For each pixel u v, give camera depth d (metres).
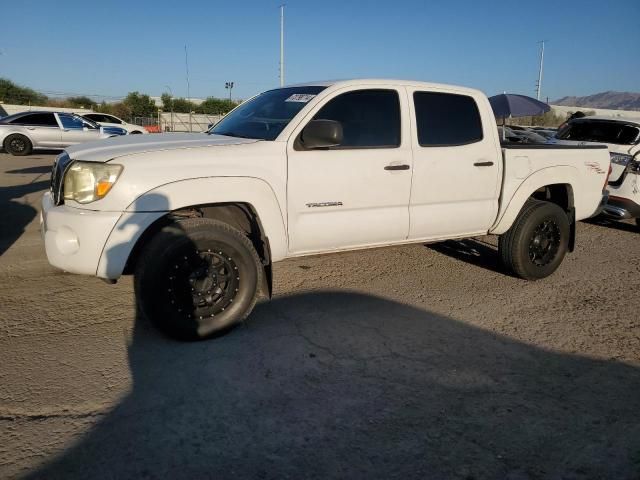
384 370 3.37
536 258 5.34
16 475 2.29
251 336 3.80
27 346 3.52
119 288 4.68
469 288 5.10
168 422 2.72
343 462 2.46
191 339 3.63
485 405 2.99
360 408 2.92
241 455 2.49
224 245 3.59
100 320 3.98
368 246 4.44
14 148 16.61
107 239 3.31
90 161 3.41
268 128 4.12
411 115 4.46
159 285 3.42
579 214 5.60
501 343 3.86
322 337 3.83
